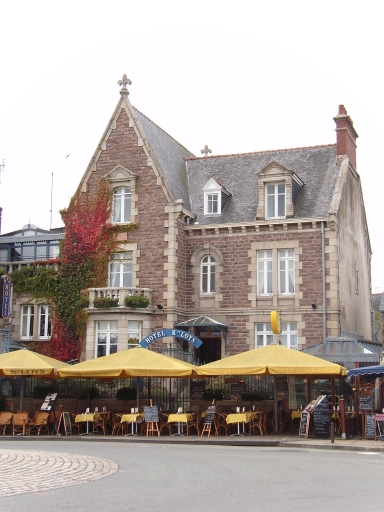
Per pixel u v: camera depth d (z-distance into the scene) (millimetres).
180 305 33656
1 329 33812
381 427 23859
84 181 35531
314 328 31938
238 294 33375
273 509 9883
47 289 35219
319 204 33375
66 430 25609
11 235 42469
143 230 34062
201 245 34344
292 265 33000
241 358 25109
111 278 34562
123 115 35531
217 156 38219
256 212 34094
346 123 36031
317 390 30578
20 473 13086
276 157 36844
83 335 33344
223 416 25672
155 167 34375
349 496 11133
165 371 24891
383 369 23594
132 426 25688
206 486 12172
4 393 31078
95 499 10609
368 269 41406
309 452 19562
